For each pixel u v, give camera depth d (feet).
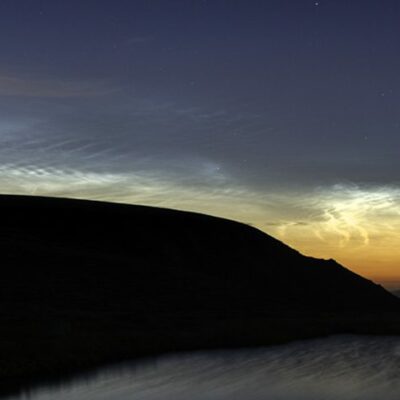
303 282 333.62
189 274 267.18
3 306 154.92
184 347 105.81
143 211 377.91
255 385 62.08
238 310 212.43
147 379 67.72
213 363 83.76
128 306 189.06
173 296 217.77
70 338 97.30
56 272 222.48
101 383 64.59
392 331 146.30
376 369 74.74
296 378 67.21
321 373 71.46
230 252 350.84
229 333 124.67
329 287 334.65
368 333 144.05
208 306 211.20
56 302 181.57
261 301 243.81
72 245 307.99
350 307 295.28
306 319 187.52
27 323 126.52
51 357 79.87
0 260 225.76
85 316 150.41
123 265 251.80
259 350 102.94
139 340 105.40
